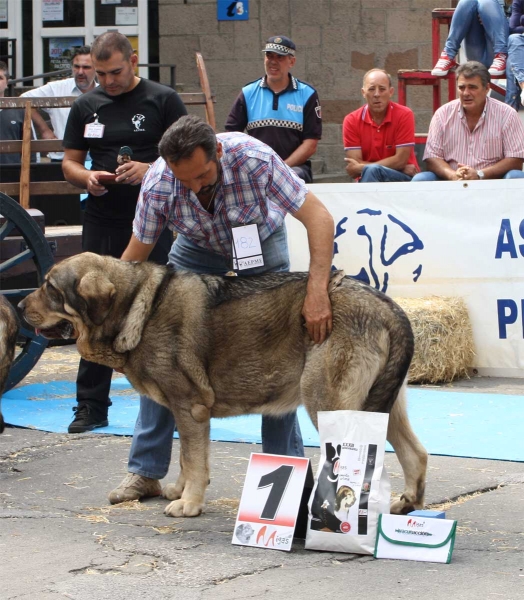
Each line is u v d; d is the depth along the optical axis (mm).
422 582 4023
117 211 6699
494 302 8727
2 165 10086
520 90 10227
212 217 4934
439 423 7039
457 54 11258
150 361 4902
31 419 7340
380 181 9461
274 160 4781
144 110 6621
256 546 4500
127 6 14695
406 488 4867
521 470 5879
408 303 8531
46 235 9727
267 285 4859
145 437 5375
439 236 8859
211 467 6012
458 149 9359
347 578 4082
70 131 6797
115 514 5086
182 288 4914
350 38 13844
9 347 6082
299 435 5320
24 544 4566
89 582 4051
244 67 14203
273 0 13992
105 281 4891
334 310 4625
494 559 4316
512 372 8727
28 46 15102
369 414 4422
